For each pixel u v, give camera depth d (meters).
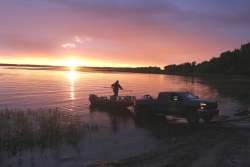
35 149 16.08
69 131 19.67
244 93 50.94
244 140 16.83
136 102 26.88
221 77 116.38
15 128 19.89
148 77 119.50
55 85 67.06
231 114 27.36
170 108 24.20
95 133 19.86
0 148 16.11
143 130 20.83
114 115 27.20
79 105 33.91
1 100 38.44
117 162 13.84
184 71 172.88
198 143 16.42
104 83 76.12
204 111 22.20
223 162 12.95
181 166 12.64
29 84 68.69
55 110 28.42
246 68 121.38
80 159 14.59
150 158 14.15
